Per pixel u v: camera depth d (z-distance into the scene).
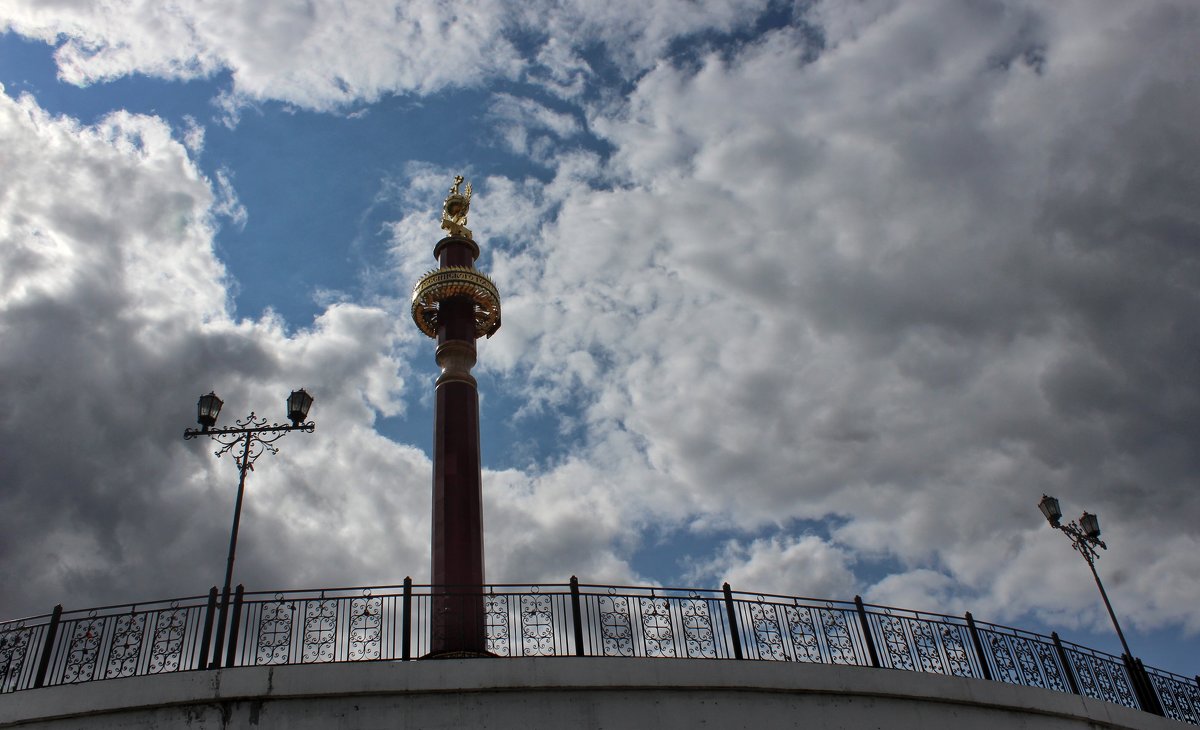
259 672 15.52
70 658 15.88
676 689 16.62
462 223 28.52
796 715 16.91
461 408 24.25
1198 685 22.81
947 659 18.64
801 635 18.09
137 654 15.99
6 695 15.33
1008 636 19.72
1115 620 23.20
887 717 17.39
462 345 25.48
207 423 20.31
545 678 16.12
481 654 18.23
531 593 17.62
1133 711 20.55
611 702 16.23
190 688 15.29
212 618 16.45
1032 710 18.78
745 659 17.27
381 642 16.48
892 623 18.80
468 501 22.53
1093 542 24.59
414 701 15.65
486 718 15.66
